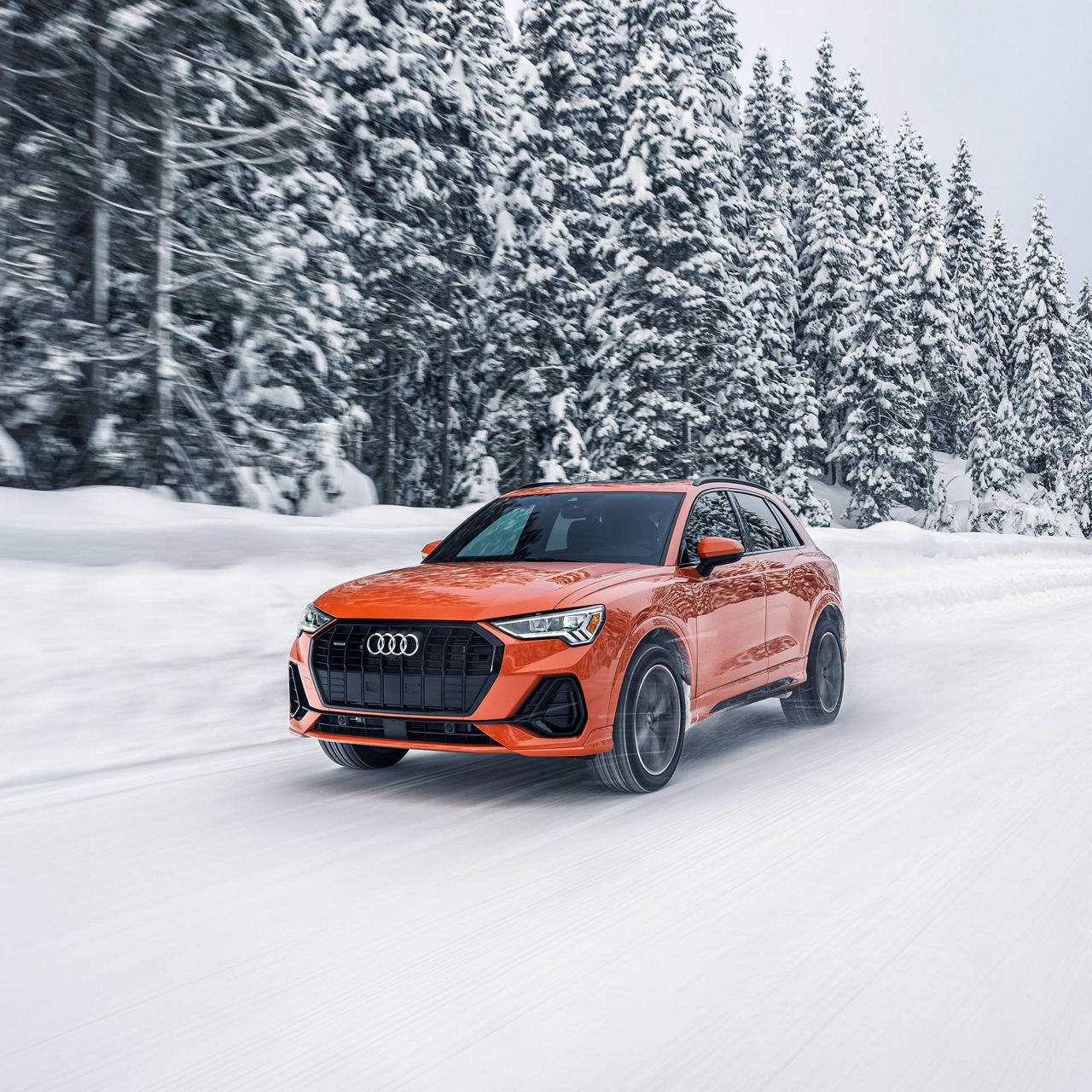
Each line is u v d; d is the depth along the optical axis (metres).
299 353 14.50
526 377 25.98
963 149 66.31
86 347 11.39
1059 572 21.52
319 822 4.39
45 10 10.58
